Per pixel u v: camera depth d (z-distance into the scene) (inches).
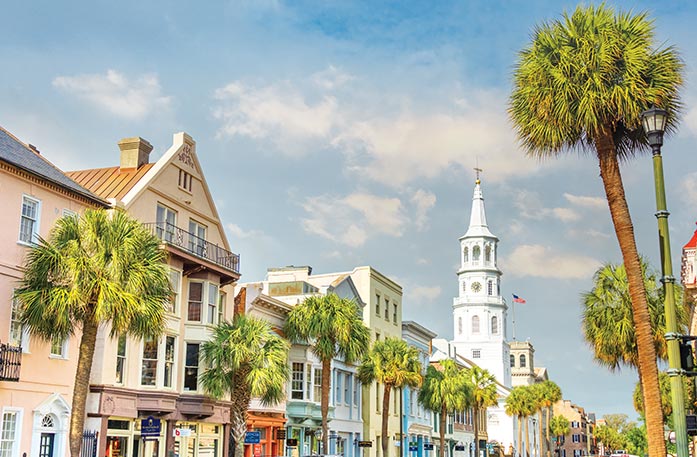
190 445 1424.7
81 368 943.0
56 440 1144.2
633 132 813.9
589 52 757.3
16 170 1093.1
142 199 1354.6
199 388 1401.3
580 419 7313.0
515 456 4591.5
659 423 693.3
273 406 1664.6
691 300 1352.1
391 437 2391.7
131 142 1454.2
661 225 562.6
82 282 929.5
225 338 1339.8
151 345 1327.5
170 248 1333.7
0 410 1037.2
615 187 758.5
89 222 968.9
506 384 4872.0
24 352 1087.0
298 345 1788.9
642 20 777.6
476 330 4874.5
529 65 791.7
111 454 1229.1
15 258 1090.1
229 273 1507.1
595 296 1365.7
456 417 3334.2
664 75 757.9
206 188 1573.6
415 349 1935.3
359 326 1653.5
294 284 2073.1
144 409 1280.8
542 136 789.9
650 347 712.4
